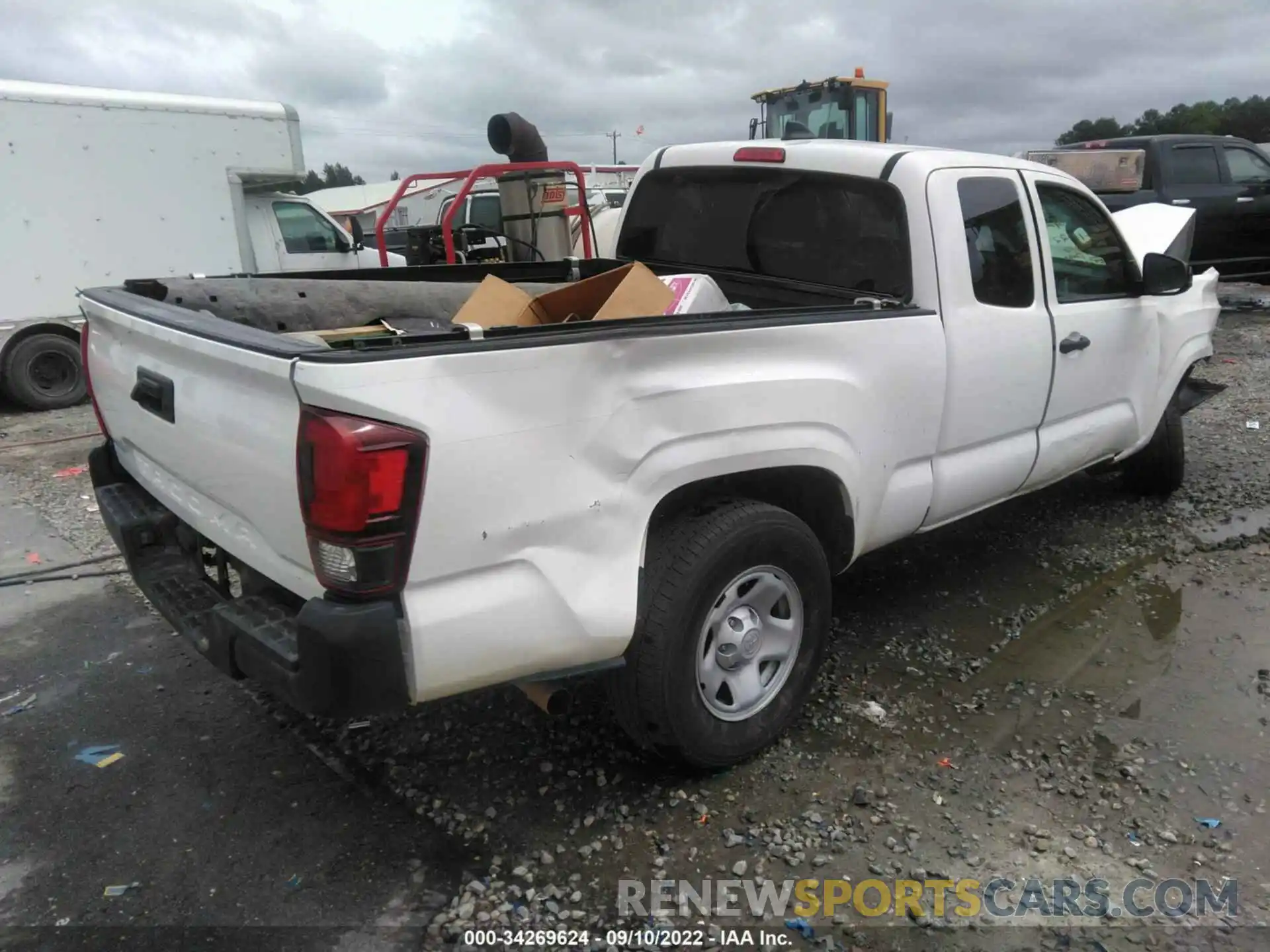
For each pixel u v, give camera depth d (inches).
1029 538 197.0
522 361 86.7
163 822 109.6
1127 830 107.4
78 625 161.2
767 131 545.6
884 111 505.0
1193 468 236.2
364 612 81.9
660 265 174.4
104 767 120.2
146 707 134.8
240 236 406.3
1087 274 167.8
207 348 92.0
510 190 285.4
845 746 124.0
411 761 121.0
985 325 138.9
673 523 108.7
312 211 443.5
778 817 109.7
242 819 110.0
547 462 89.6
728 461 106.2
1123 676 142.0
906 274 133.5
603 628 96.4
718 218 163.6
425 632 84.8
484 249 341.7
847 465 120.7
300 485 81.7
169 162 381.4
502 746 123.6
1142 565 182.7
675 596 103.4
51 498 237.8
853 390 118.9
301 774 118.7
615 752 122.3
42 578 181.3
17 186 349.4
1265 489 219.5
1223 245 435.2
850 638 155.1
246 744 125.3
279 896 97.7
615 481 95.7
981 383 139.9
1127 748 123.2
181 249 391.5
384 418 79.3
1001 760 121.0
